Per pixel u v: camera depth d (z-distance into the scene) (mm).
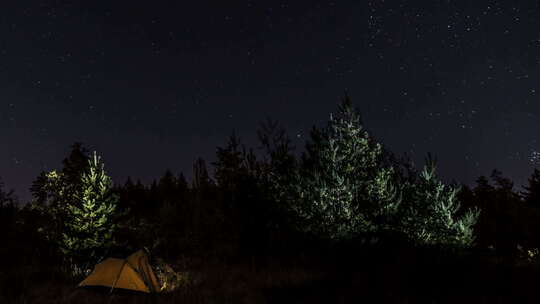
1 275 19703
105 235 22422
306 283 16312
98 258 21609
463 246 22094
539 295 13594
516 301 12922
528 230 32031
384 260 19969
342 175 20516
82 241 21734
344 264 19750
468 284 15750
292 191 21922
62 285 17828
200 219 30484
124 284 15516
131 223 33781
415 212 23016
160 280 16656
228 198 26641
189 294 15086
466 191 39438
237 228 24797
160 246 29625
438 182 23562
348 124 21625
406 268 18375
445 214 22969
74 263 21688
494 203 36250
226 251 24844
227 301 13859
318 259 20594
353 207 20391
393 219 21625
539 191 36250
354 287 15133
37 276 19906
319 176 20594
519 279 16812
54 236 27984
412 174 24656
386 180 21953
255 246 23719
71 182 31484
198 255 25953
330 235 19859
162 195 49062
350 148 21344
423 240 22109
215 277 18422
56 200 30891
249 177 25906
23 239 27984
